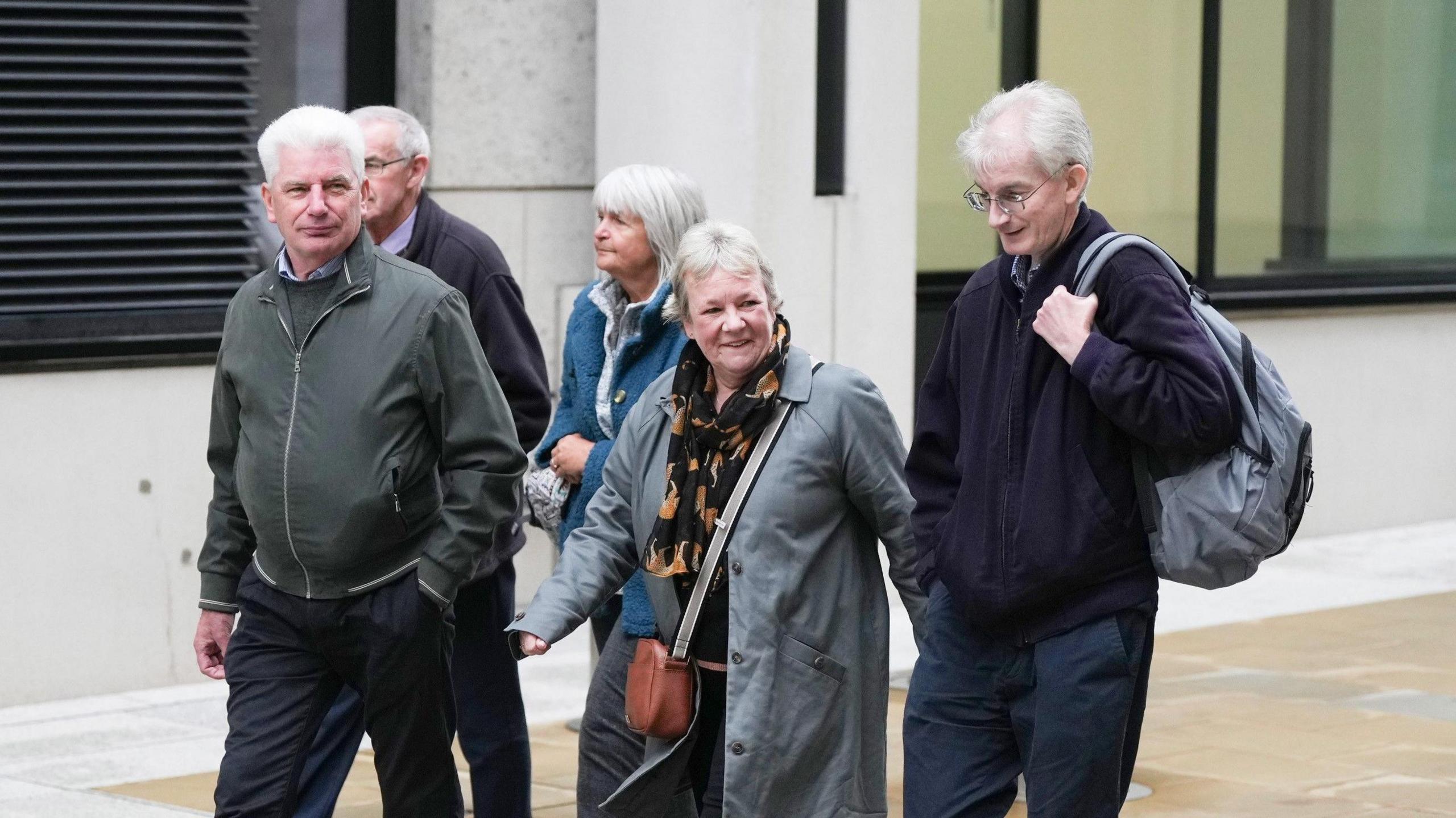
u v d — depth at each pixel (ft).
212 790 59.82
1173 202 107.24
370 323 40.09
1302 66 111.34
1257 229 110.32
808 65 80.79
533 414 49.16
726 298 38.09
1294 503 35.99
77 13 73.41
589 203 84.07
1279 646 80.53
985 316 38.01
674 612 38.86
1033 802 36.68
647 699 38.47
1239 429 35.65
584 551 41.04
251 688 40.86
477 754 50.06
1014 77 101.19
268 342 40.32
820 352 82.43
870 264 83.76
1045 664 36.24
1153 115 106.22
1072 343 35.17
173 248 75.66
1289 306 106.11
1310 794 58.65
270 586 40.88
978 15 99.86
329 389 39.88
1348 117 113.60
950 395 39.19
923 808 38.11
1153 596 36.40
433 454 41.16
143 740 66.18
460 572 40.75
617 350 47.24
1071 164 36.06
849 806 38.88
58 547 71.51
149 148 75.00
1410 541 108.06
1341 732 66.39
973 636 37.88
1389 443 111.55
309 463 39.65
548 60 82.53
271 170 39.81
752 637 37.86
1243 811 56.85
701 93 78.95
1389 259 115.65
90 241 73.87
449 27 80.43
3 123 72.18
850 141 83.25
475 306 48.80
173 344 73.31
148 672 73.82
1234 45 108.58
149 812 56.95
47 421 71.15
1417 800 57.98
